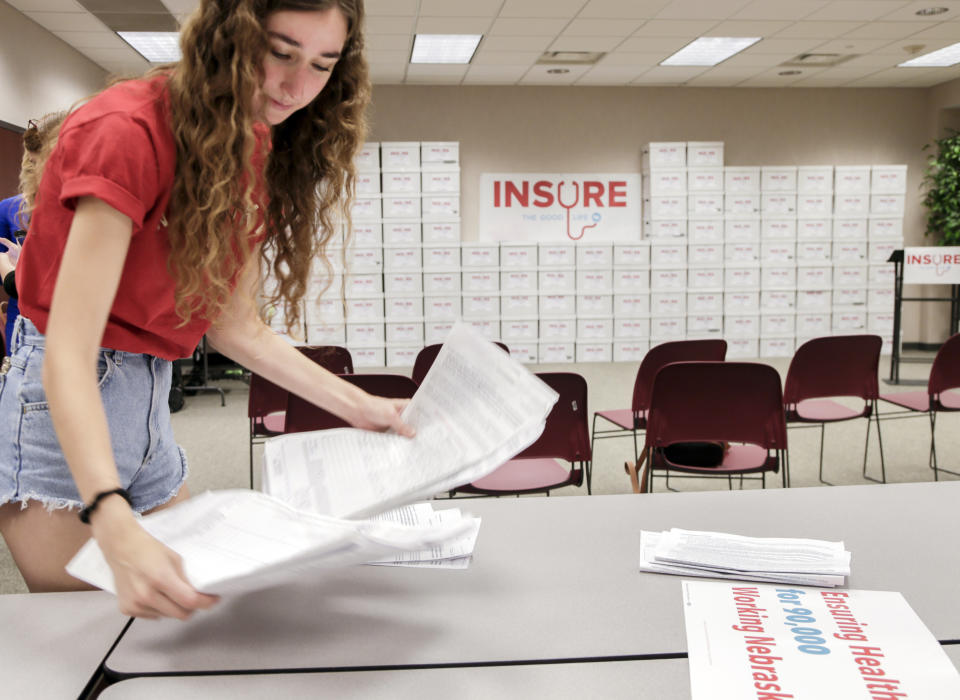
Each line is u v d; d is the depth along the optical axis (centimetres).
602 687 64
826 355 325
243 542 68
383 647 71
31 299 86
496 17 566
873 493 113
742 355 773
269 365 105
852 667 66
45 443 90
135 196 73
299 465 93
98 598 83
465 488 248
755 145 828
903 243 778
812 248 771
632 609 78
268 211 106
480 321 743
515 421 80
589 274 749
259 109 82
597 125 810
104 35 600
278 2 74
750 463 267
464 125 800
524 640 72
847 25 603
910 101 837
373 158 718
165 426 103
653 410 255
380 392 262
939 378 337
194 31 76
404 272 732
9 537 94
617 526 101
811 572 83
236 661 69
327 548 59
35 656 70
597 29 601
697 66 729
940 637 71
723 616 75
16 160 534
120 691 64
